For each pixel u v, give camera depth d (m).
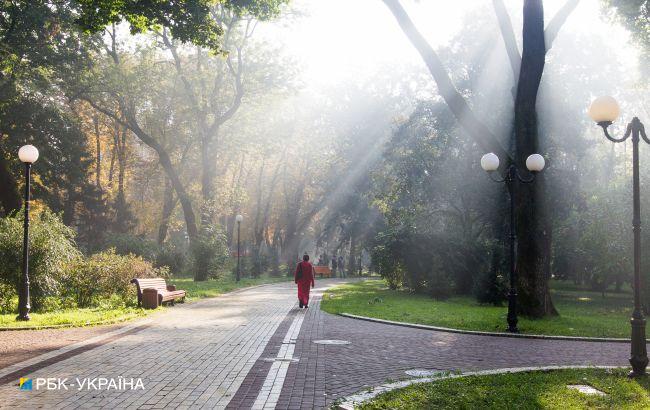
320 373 8.25
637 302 8.47
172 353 9.70
